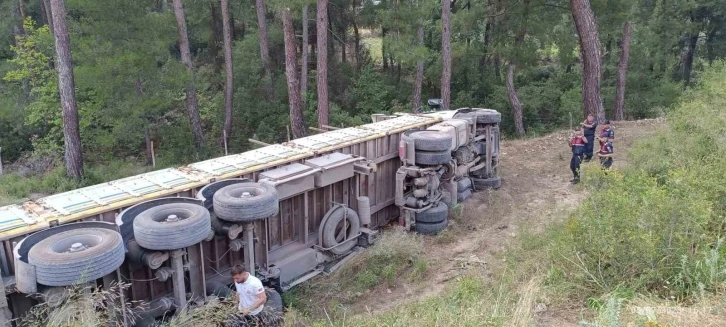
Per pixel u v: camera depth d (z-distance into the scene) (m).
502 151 16.31
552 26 23.22
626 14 22.77
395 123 12.41
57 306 5.37
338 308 8.04
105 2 18.72
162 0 29.16
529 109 28.70
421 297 7.95
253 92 28.06
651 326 4.63
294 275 8.87
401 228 10.77
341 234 9.75
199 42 32.50
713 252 5.80
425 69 29.22
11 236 5.90
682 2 29.27
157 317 6.68
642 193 6.70
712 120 10.04
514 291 6.52
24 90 24.48
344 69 30.16
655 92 30.78
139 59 19.53
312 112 26.05
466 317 5.62
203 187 7.76
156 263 6.36
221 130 27.11
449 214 11.43
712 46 33.06
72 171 19.03
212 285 7.55
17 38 23.58
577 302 6.03
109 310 5.76
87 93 21.48
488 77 30.00
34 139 23.84
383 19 22.95
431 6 22.89
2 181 19.45
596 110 18.27
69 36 18.47
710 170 7.91
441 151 10.50
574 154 12.55
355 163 10.03
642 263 6.11
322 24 20.52
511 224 10.61
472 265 8.74
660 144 10.50
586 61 18.20
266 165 8.73
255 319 6.49
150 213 6.55
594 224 6.53
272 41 28.61
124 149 25.48
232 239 7.42
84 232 5.97
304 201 9.22
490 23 26.27
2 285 5.42
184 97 27.58
